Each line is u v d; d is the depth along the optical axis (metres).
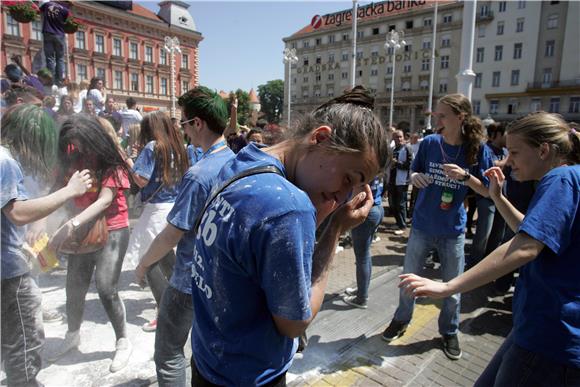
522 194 3.80
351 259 4.76
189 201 1.68
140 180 2.72
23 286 1.70
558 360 1.30
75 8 27.66
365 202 1.10
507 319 3.31
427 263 4.61
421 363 2.61
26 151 1.78
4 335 1.66
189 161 3.01
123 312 2.41
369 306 3.43
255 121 6.00
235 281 0.89
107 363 2.36
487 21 40.66
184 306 1.75
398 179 6.29
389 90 48.56
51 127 1.88
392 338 2.86
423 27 45.06
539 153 1.52
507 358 1.45
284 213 0.80
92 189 2.14
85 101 4.98
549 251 1.33
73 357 2.40
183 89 35.91
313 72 55.22
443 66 44.31
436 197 2.66
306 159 0.92
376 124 0.90
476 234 4.29
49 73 5.30
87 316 2.91
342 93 1.13
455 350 2.68
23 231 1.69
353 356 2.66
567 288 1.30
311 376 2.43
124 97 31.77
